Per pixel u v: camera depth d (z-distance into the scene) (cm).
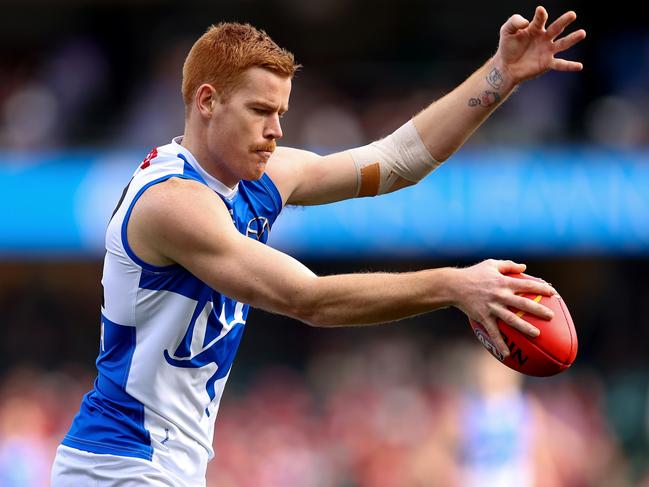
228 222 821
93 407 888
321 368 3072
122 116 3312
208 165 860
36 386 2695
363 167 995
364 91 3359
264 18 3891
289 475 2403
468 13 3856
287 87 843
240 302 830
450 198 2842
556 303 832
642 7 3578
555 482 2066
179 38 3716
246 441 2483
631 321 3322
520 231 2839
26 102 3281
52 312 3409
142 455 867
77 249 2828
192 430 889
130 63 3600
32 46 3722
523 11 3809
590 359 3206
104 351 888
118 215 852
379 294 790
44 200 2845
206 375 890
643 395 2711
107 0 3753
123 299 857
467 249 2839
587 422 2636
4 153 2884
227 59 827
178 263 838
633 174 2852
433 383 2855
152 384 868
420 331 3175
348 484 2427
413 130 1002
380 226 2852
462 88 993
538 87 3203
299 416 2714
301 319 809
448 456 2055
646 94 3259
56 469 898
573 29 3600
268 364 3119
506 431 2034
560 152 2873
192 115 857
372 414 2627
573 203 2842
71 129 3225
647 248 2842
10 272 3466
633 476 2559
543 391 2702
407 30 3884
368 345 3125
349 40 3881
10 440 2238
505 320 796
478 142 2977
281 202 948
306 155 991
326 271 3441
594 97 3297
